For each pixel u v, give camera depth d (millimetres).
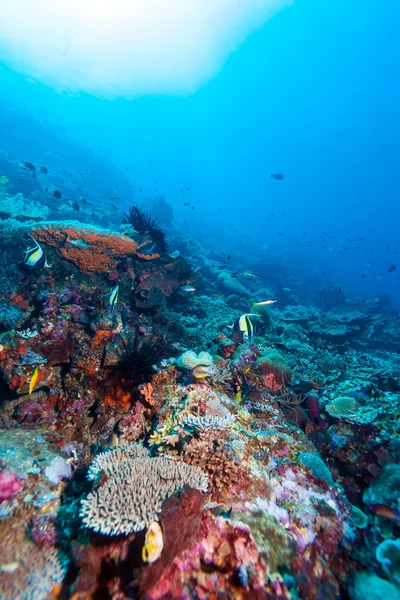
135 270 7324
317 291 26375
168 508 2195
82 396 4391
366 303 21188
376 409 5797
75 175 34969
